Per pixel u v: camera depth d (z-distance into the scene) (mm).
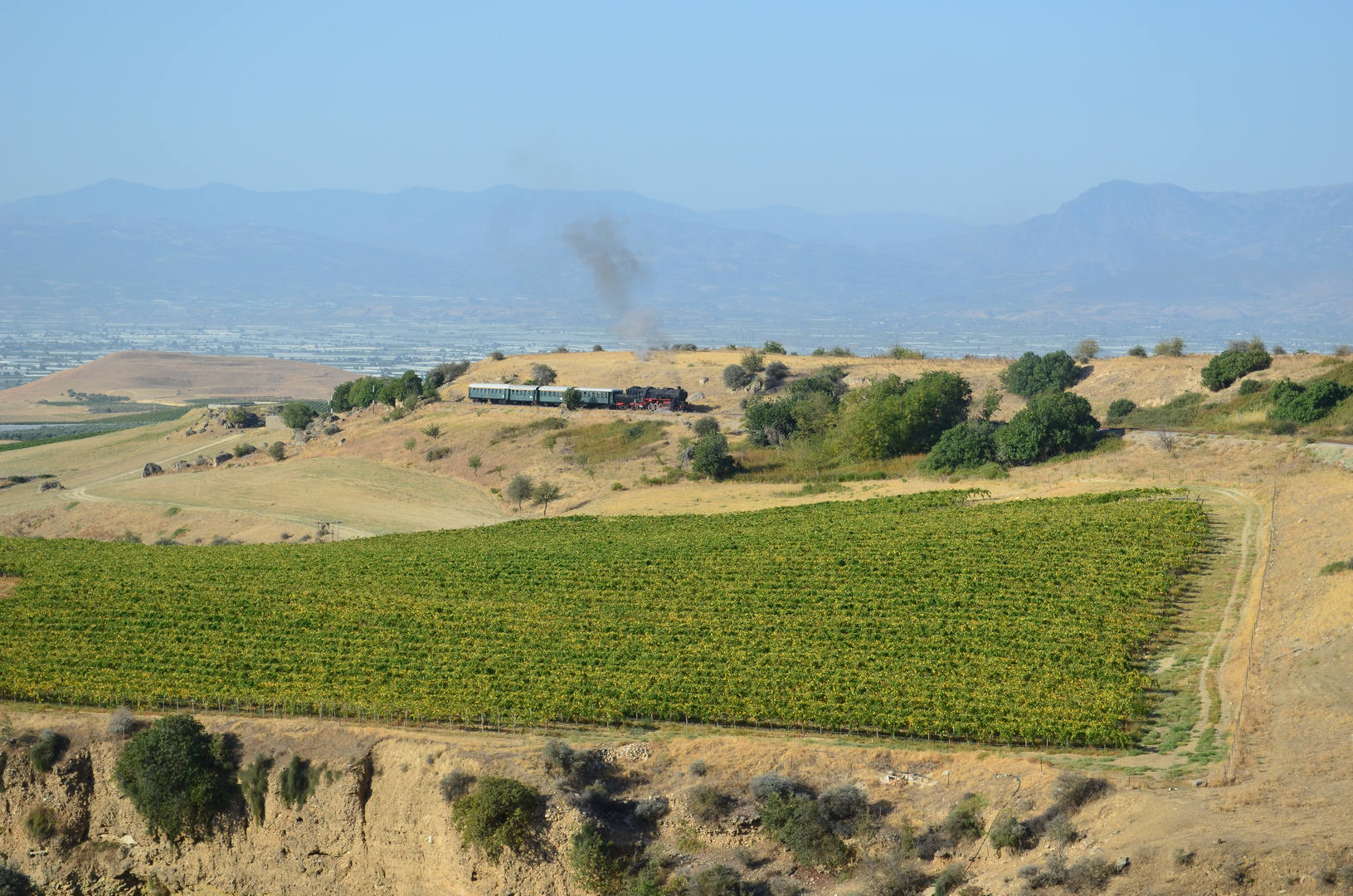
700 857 52000
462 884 53656
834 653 68500
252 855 58656
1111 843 44031
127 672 71750
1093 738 54750
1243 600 70812
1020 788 50344
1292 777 46406
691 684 65500
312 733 60656
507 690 66562
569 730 61719
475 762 56531
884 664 66125
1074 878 41812
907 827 50406
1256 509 87938
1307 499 86312
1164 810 45031
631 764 57375
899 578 80312
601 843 51750
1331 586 66500
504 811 52688
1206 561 78625
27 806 60938
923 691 61938
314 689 68062
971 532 89188
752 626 74062
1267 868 39219
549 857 52531
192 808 58500
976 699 60188
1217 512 89000
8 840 61094
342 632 77562
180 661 73312
